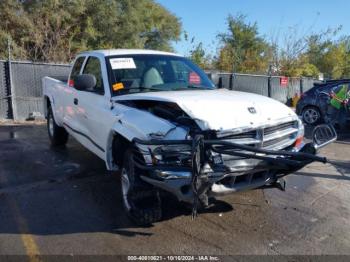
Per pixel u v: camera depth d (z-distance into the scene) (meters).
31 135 9.46
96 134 5.53
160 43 34.69
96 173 6.35
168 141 3.89
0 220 4.57
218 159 3.97
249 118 4.32
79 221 4.57
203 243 4.10
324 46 36.41
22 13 20.83
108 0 26.27
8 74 11.32
